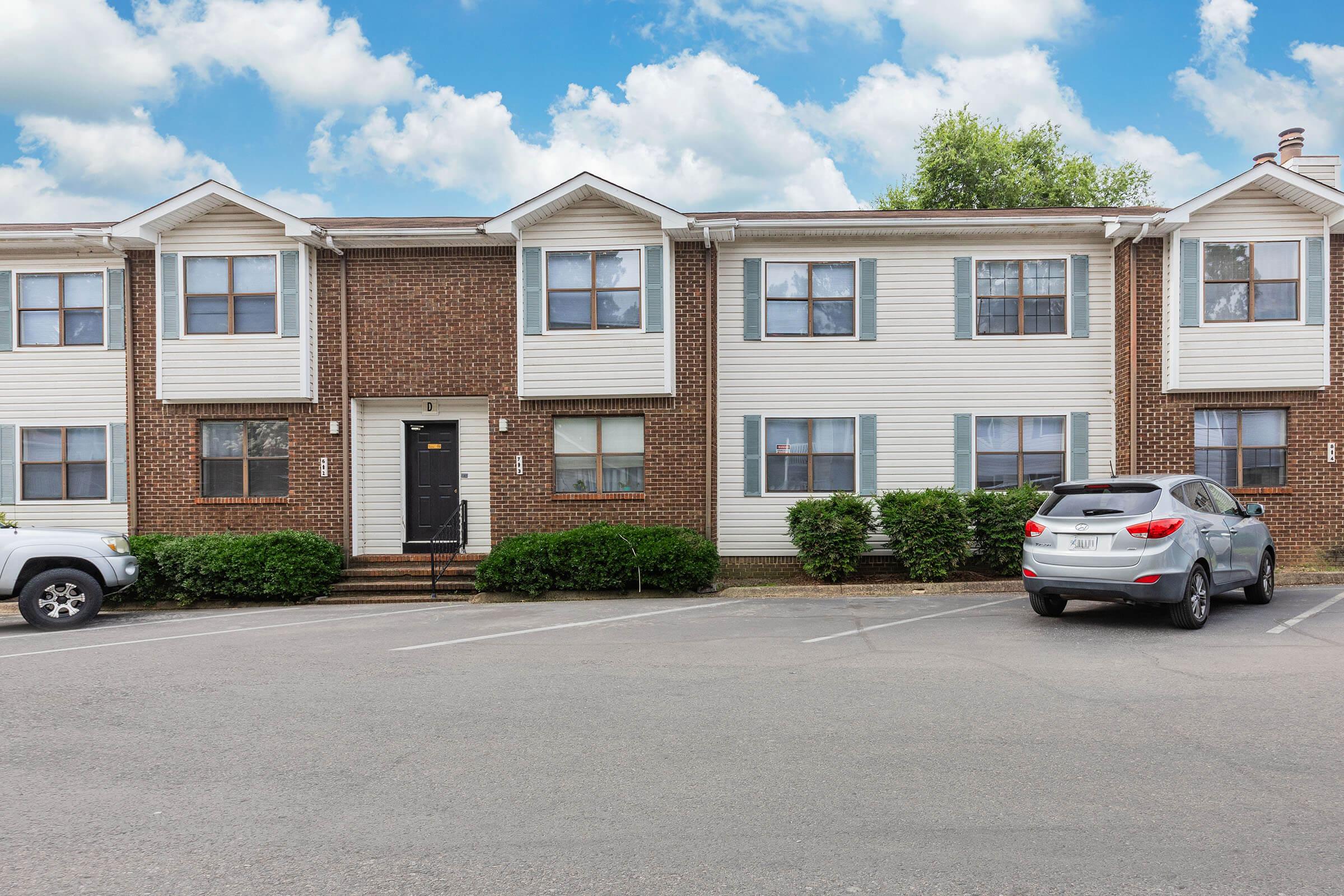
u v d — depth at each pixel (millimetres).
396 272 15148
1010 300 15234
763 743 5504
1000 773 4879
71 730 6023
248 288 14852
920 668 7543
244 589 13406
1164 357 14406
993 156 31625
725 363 15211
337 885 3676
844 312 15305
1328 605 10602
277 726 6062
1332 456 14258
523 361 14734
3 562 10938
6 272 15188
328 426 15070
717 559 13797
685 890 3576
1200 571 9266
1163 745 5312
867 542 14320
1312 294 14016
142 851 4047
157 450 15078
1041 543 9617
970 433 15078
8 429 15227
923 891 3545
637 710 6316
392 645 9203
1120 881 3600
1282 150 15695
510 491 14969
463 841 4105
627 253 14734
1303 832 4047
